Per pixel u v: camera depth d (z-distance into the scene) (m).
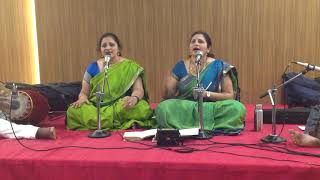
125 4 5.01
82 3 5.07
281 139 2.64
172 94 3.46
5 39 4.70
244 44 4.90
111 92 3.44
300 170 2.11
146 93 3.61
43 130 2.84
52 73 5.23
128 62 3.54
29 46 5.25
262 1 4.82
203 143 2.65
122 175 2.26
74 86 4.27
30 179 2.35
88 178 2.29
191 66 3.41
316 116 2.73
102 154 2.41
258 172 2.14
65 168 2.30
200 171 2.20
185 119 3.08
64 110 4.15
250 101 4.98
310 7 4.77
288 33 4.83
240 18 4.87
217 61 3.39
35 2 5.11
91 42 5.11
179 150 2.44
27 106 3.19
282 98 4.77
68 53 5.17
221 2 4.88
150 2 4.97
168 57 5.03
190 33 4.96
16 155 2.41
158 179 2.24
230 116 3.02
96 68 3.57
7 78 4.74
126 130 3.23
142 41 5.04
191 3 4.92
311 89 4.23
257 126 3.04
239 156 2.30
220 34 4.92
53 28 5.14
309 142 2.47
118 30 5.05
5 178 2.37
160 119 3.12
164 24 4.98
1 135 2.92
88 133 3.11
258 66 4.92
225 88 3.33
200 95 2.79
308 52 4.83
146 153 2.41
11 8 4.84
